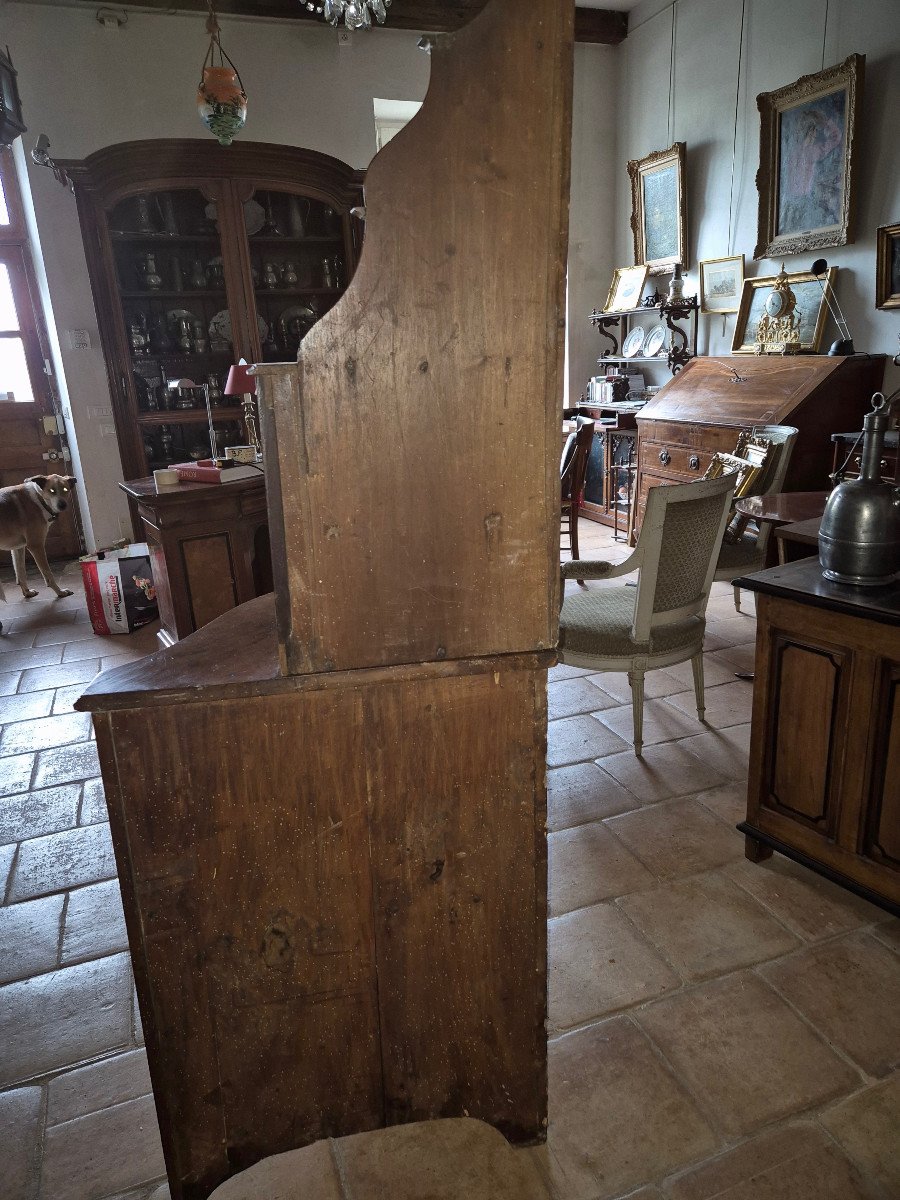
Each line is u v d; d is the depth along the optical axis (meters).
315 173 5.27
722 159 5.10
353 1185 1.28
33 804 2.57
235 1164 1.24
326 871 1.13
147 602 4.36
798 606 1.82
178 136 5.25
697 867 2.10
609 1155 1.35
